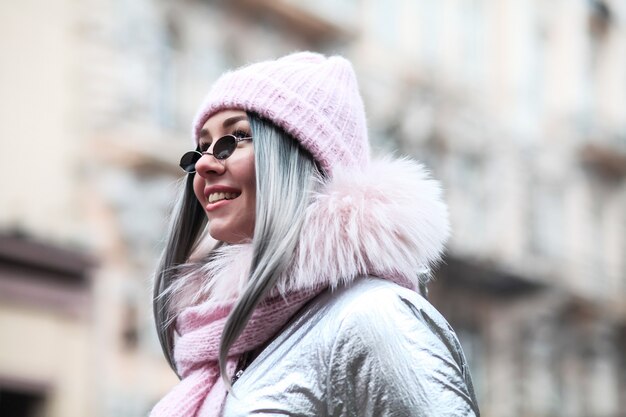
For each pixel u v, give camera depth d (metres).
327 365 2.08
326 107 2.36
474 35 27.33
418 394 2.01
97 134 15.75
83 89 15.77
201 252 2.60
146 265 15.91
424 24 25.59
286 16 21.08
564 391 27.02
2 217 14.27
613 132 30.03
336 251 2.18
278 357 2.13
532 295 26.38
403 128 23.59
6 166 14.66
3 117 14.81
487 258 24.23
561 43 29.62
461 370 2.20
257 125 2.31
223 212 2.34
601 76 31.38
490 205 25.89
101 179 15.66
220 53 19.11
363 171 2.40
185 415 2.23
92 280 15.04
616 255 29.88
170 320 2.53
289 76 2.35
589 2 30.91
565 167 28.69
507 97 27.50
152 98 16.98
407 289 2.19
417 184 2.29
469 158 25.83
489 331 25.77
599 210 29.84
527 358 26.22
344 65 2.47
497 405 25.14
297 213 2.20
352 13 22.97
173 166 16.48
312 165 2.31
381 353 2.05
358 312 2.09
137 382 15.48
